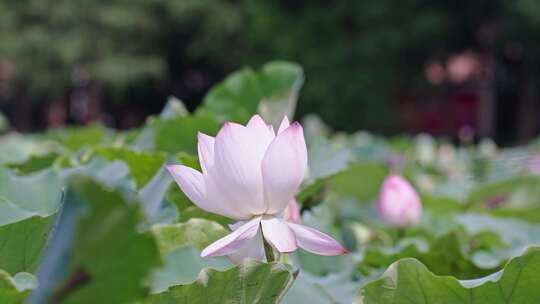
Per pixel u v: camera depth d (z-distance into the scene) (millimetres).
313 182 1713
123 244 833
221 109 2193
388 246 2035
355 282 1510
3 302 1036
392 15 20688
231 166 1156
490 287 1165
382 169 3070
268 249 1169
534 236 2273
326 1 22469
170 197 1542
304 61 21500
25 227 1191
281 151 1152
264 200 1163
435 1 21094
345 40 21266
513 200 3064
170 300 1118
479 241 1973
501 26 20641
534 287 1161
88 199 812
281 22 22328
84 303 849
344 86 21094
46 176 1523
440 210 3051
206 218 1477
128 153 1723
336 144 1954
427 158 5441
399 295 1186
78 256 828
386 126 21547
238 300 1123
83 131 3238
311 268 1675
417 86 22484
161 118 1996
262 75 2193
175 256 1260
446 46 21766
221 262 1281
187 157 1574
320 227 1780
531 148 5512
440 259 1709
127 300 856
